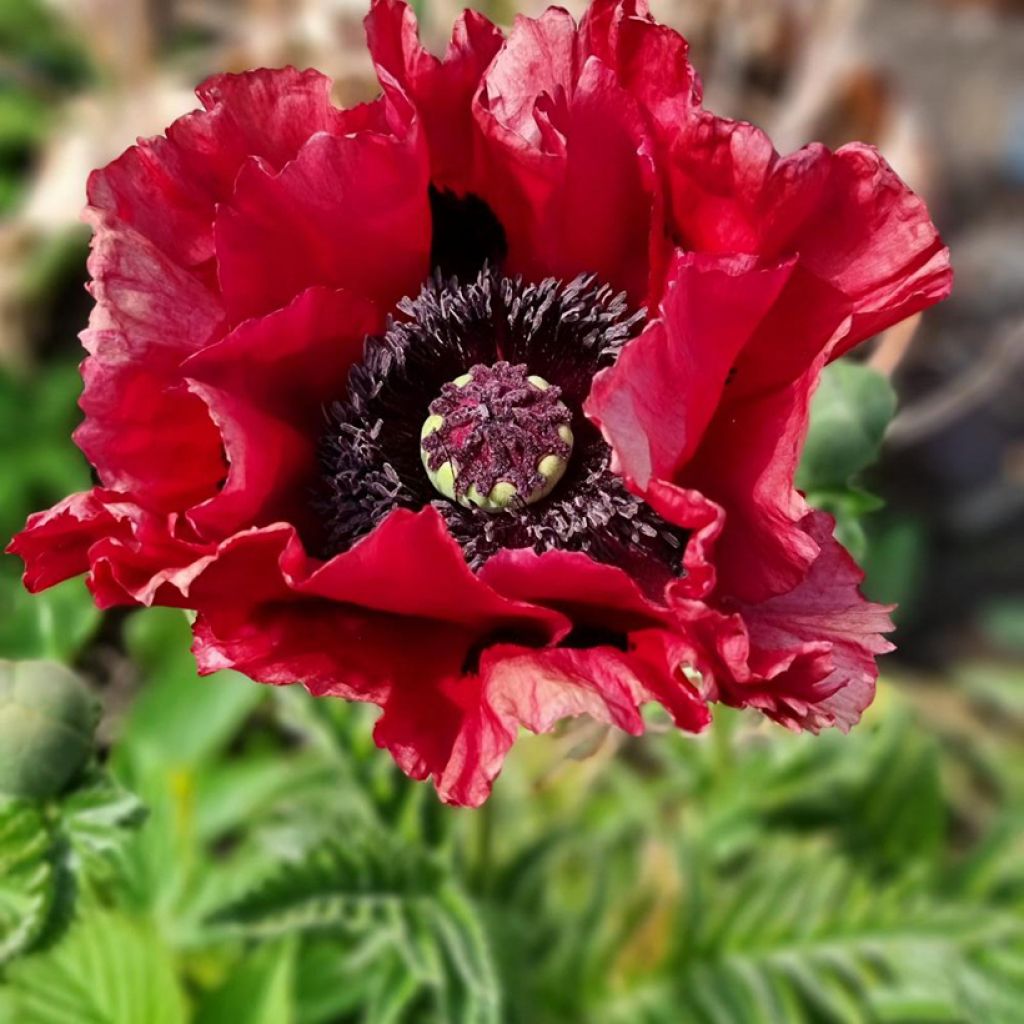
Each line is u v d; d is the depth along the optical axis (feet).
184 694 0.78
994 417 1.25
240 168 0.48
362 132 0.49
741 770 0.78
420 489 0.52
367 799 0.63
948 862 0.87
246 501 0.45
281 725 0.81
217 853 0.92
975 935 0.73
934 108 1.42
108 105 1.20
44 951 0.50
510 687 0.41
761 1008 0.71
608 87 0.48
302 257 0.50
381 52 0.49
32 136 1.21
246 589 0.44
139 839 0.67
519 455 0.50
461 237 0.54
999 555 1.18
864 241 0.47
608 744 0.76
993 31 1.47
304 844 0.72
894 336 0.73
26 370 1.10
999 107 1.42
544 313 0.53
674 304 0.41
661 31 0.47
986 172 1.38
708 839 0.79
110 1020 0.61
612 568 0.41
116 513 0.43
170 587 0.44
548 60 0.51
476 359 0.54
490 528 0.51
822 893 0.74
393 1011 0.63
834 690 0.42
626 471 0.41
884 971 0.77
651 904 0.75
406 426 0.53
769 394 0.47
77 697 0.50
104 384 0.45
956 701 1.06
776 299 0.46
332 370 0.52
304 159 0.48
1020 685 1.00
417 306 0.53
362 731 0.64
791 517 0.43
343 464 0.51
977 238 1.34
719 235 0.48
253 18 1.16
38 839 0.50
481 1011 0.58
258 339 0.47
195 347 0.47
